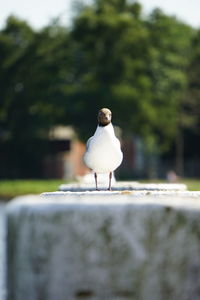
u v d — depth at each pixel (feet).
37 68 296.71
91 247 14.03
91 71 292.81
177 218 13.99
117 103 282.97
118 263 14.03
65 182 257.14
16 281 14.28
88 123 289.33
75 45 294.25
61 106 291.58
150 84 291.99
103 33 285.02
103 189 39.65
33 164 315.37
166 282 14.05
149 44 291.79
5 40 301.43
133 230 13.99
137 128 293.23
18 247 14.20
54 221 14.05
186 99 312.50
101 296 14.10
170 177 254.68
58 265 14.10
